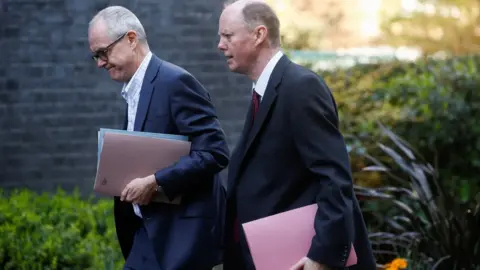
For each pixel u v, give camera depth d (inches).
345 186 200.5
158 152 242.5
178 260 244.5
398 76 494.9
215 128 247.9
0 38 436.5
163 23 449.1
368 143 419.8
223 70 454.6
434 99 449.7
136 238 256.1
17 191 424.5
